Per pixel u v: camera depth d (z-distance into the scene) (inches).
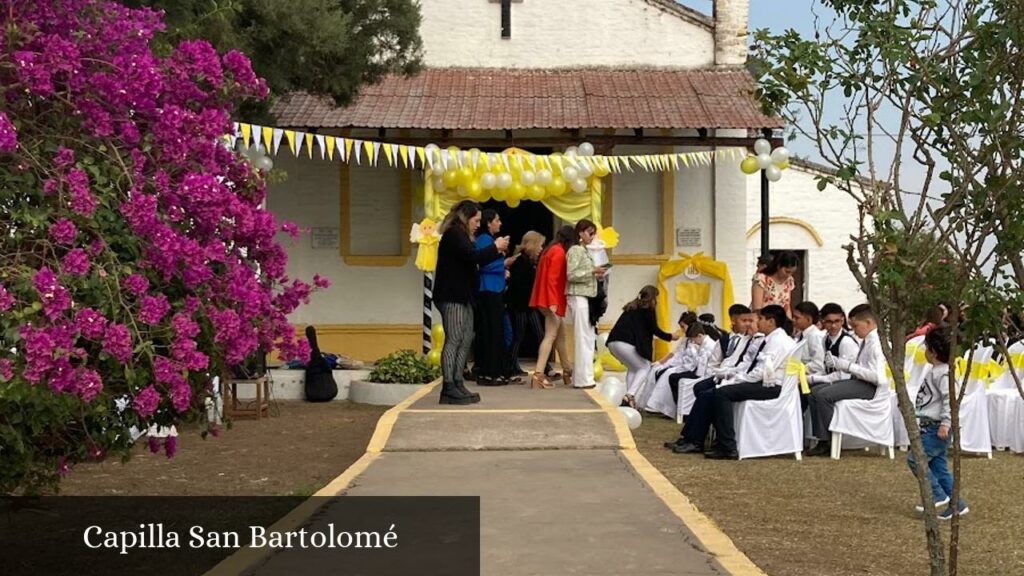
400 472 337.7
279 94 581.0
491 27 764.6
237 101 288.2
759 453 455.8
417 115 676.1
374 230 757.3
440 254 449.4
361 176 755.4
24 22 237.1
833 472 423.2
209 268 246.8
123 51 254.2
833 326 474.3
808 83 239.8
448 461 359.3
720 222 747.4
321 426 555.5
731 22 757.3
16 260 219.0
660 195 750.5
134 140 245.0
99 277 222.5
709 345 570.6
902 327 238.2
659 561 224.5
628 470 340.8
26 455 230.1
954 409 240.4
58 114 244.4
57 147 238.4
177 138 246.4
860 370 458.9
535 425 402.9
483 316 537.3
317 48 547.8
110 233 233.6
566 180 612.1
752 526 324.5
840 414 456.8
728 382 465.1
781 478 409.1
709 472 423.5
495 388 525.0
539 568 219.6
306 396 666.8
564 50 765.9
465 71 757.9
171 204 243.3
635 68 762.2
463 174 606.2
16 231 224.5
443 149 665.0
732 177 748.0
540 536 248.5
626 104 695.7
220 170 263.1
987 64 228.8
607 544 240.2
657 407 585.3
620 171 752.3
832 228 985.5
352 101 649.0
